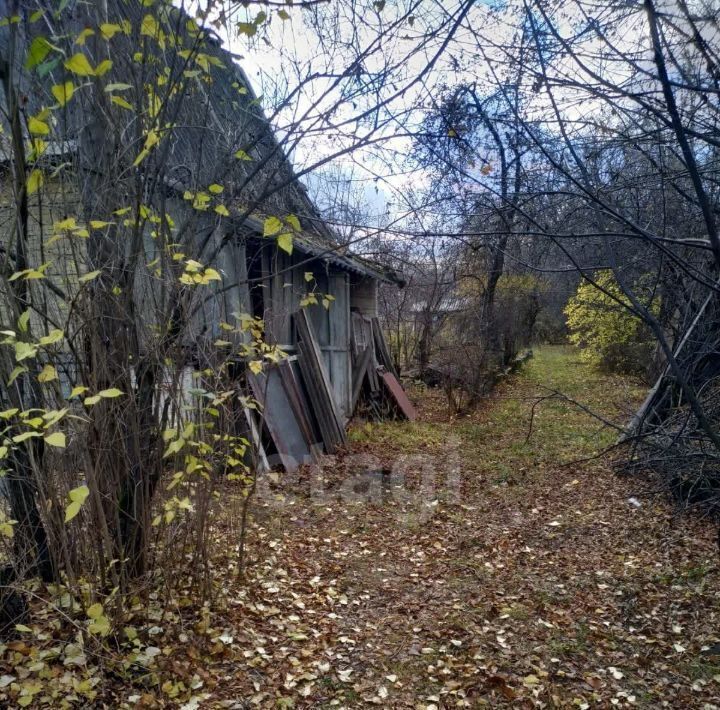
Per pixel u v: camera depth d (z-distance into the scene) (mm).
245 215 3312
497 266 11133
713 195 2676
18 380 2736
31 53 1907
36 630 2875
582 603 3871
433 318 13273
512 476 6742
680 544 4656
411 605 3820
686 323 3945
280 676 2953
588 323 15016
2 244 2723
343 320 9008
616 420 9734
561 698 2898
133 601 3025
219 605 3404
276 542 4531
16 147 2475
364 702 2834
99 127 2754
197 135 3625
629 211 3006
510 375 14453
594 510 5586
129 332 2904
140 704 2557
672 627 3533
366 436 8500
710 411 3680
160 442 3045
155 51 2875
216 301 4160
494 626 3582
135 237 2836
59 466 2773
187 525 3277
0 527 2406
